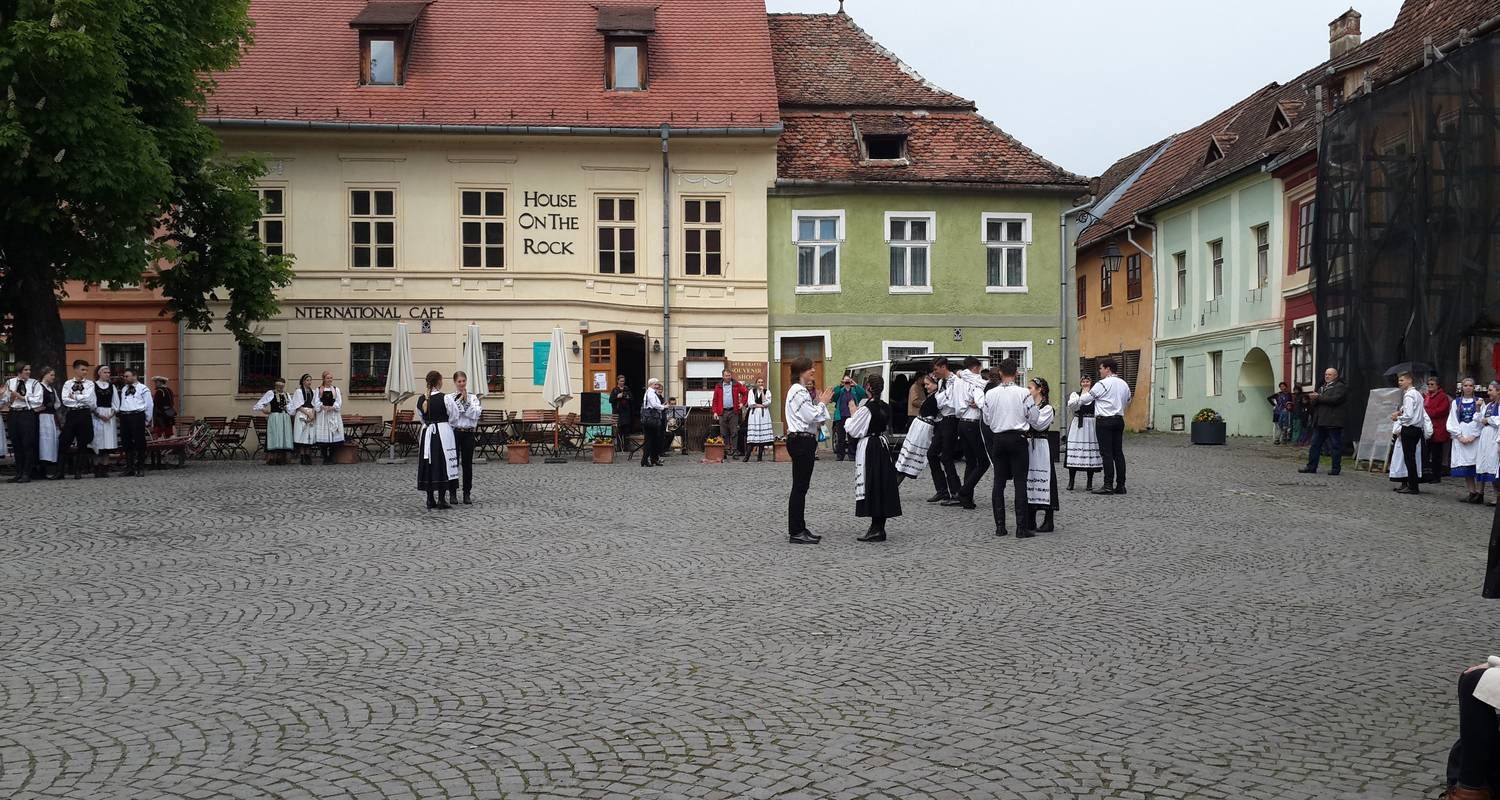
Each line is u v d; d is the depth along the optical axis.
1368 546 12.46
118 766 5.33
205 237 24.61
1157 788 5.10
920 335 31.39
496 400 29.61
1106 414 17.70
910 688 6.74
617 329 30.14
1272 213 32.38
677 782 5.13
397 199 29.56
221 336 29.39
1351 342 25.86
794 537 12.56
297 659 7.40
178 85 22.97
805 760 5.43
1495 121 21.05
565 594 9.66
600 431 25.73
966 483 15.64
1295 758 5.52
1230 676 7.05
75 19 19.48
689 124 30.17
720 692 6.63
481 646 7.77
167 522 13.76
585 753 5.53
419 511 15.04
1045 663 7.35
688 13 33.12
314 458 25.64
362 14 31.33
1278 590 9.92
